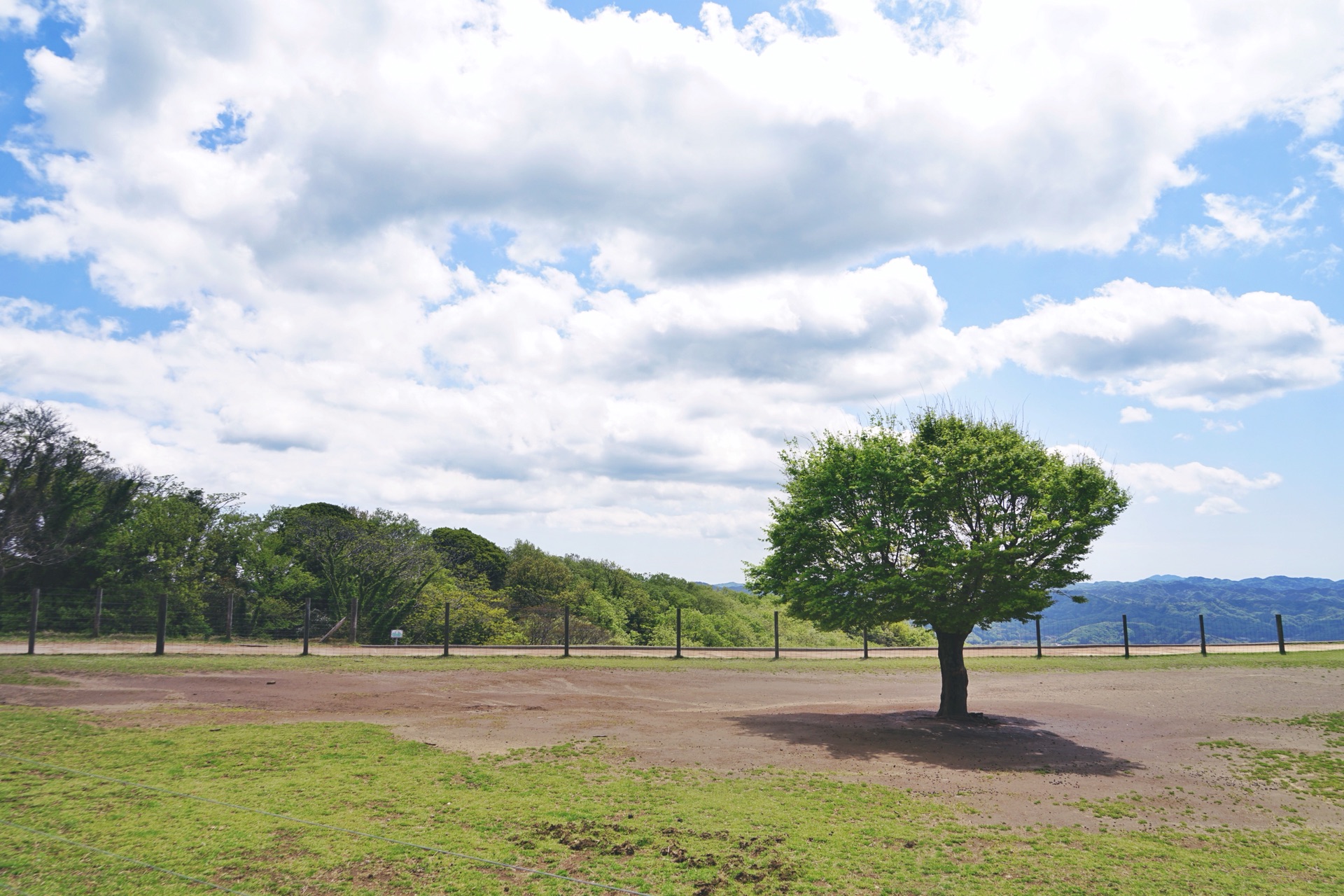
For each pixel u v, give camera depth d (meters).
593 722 16.41
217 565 43.28
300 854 7.88
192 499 43.84
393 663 25.91
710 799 10.45
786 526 18.08
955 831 9.48
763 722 16.84
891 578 16.14
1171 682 24.09
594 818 9.45
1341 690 21.64
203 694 18.25
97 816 8.82
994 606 16.20
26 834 8.13
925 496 16.45
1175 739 15.77
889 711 18.92
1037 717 18.39
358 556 48.25
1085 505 16.75
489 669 25.20
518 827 9.04
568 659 28.53
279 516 49.19
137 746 12.46
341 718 15.97
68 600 33.91
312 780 10.73
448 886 7.24
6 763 11.09
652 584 80.31
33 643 24.78
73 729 13.60
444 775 11.37
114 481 38.62
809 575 17.83
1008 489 16.70
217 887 7.01
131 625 34.22
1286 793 11.92
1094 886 7.80
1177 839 9.55
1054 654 33.59
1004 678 25.75
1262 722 17.45
